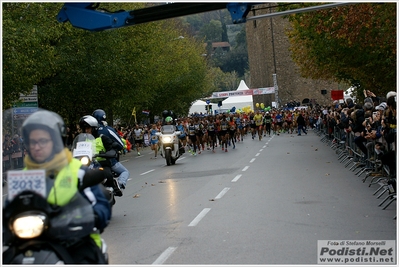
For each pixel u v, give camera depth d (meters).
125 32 34.22
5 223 3.74
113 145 9.88
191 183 15.94
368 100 16.17
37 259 3.67
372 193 12.36
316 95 74.19
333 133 29.73
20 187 3.73
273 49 75.38
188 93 59.69
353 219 9.41
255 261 6.80
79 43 29.56
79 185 4.00
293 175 16.64
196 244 7.91
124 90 35.69
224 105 74.19
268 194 12.80
